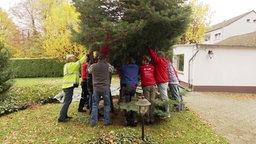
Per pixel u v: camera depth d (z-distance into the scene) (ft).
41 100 25.82
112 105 20.12
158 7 16.66
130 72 17.25
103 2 17.24
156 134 15.80
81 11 17.53
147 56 17.97
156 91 19.12
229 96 36.52
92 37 16.72
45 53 71.26
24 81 57.21
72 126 16.76
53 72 70.90
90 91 19.30
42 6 82.64
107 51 16.99
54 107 23.27
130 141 13.30
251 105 29.25
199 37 70.49
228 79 41.16
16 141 14.17
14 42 85.40
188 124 18.98
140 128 16.55
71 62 18.26
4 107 21.66
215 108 27.09
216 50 40.70
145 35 16.71
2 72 25.57
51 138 14.57
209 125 19.85
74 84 17.65
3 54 26.58
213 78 40.98
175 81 21.62
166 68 19.33
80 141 13.96
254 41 52.03
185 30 17.66
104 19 15.79
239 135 17.62
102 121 17.74
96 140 13.48
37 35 81.87
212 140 15.90
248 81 41.24
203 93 39.09
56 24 60.39
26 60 68.69
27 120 18.63
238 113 24.72
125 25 15.06
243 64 41.04
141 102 13.93
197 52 40.42
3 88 25.55
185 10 17.35
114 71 19.43
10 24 85.81
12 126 17.16
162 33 17.30
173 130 17.07
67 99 17.78
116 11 17.49
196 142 15.25
